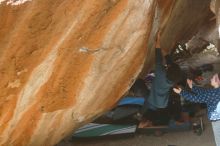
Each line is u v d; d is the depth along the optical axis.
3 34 3.87
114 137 7.25
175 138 7.28
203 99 5.40
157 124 7.26
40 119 4.96
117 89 5.37
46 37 4.13
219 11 5.65
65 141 7.23
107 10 4.27
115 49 4.71
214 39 8.88
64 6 3.99
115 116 7.05
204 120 7.60
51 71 4.50
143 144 7.15
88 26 4.30
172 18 7.38
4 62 4.11
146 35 4.84
